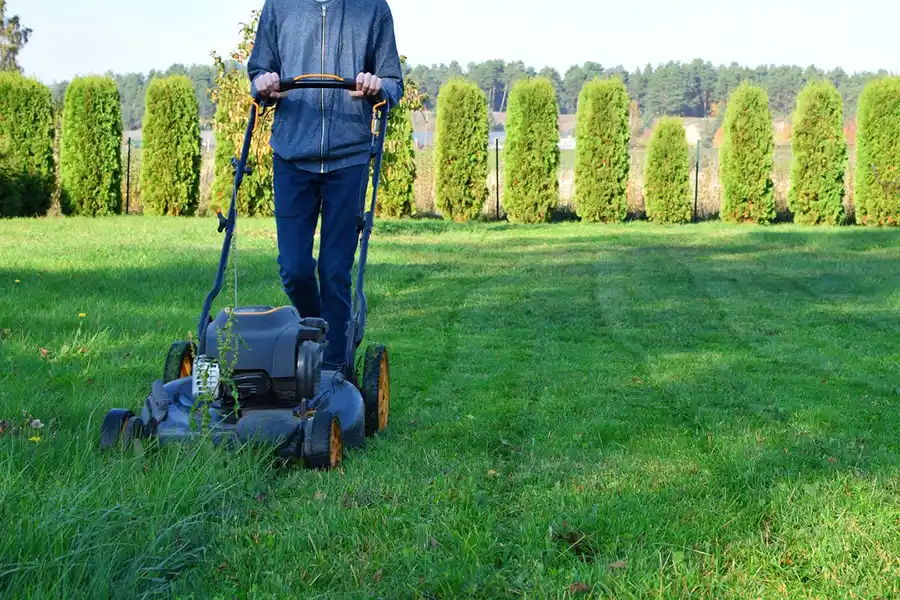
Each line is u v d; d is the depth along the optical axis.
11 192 21.39
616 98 23.14
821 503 3.77
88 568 2.90
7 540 2.92
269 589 2.95
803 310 10.11
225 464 3.96
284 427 4.18
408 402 5.98
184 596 2.90
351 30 5.03
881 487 4.03
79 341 7.17
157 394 4.40
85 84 22.52
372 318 9.41
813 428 5.27
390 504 3.75
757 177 22.64
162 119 23.08
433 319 9.43
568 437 5.06
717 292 11.41
